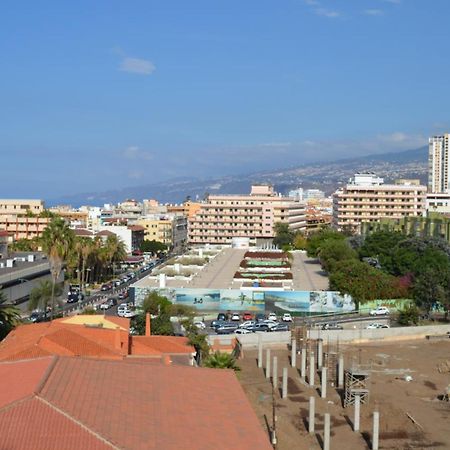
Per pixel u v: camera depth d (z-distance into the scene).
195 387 55.03
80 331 80.31
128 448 40.59
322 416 75.88
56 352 71.19
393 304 156.12
